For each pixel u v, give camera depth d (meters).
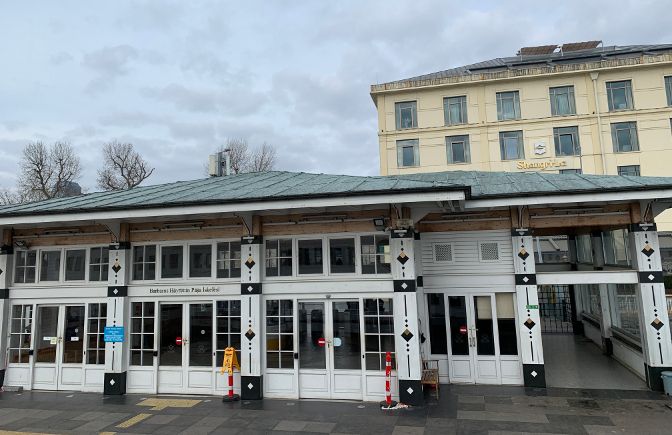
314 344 10.44
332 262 10.53
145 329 11.36
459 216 11.52
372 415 9.04
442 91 32.22
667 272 26.47
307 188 10.33
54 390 11.65
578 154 29.86
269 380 10.52
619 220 10.47
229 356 10.41
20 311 12.23
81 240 11.95
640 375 11.26
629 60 29.39
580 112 30.12
